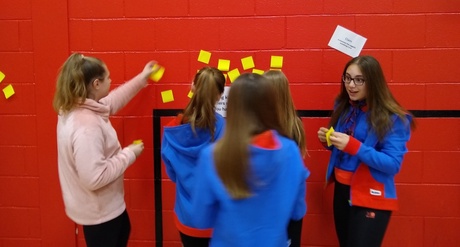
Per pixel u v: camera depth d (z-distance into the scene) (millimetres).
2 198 2748
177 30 2547
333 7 2449
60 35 2596
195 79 2014
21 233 2754
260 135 1325
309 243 2633
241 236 1326
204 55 2545
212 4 2512
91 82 1944
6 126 2689
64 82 1906
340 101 2197
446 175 2490
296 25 2480
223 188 1305
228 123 1341
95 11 2572
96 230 2021
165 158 2076
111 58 2594
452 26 2396
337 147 1961
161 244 2711
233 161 1280
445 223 2521
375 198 1976
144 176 2680
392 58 2445
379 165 1888
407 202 2537
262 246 1327
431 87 2441
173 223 2695
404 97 2463
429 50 2422
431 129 2471
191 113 1969
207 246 2094
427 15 2404
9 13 2605
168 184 2672
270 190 1332
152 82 2596
